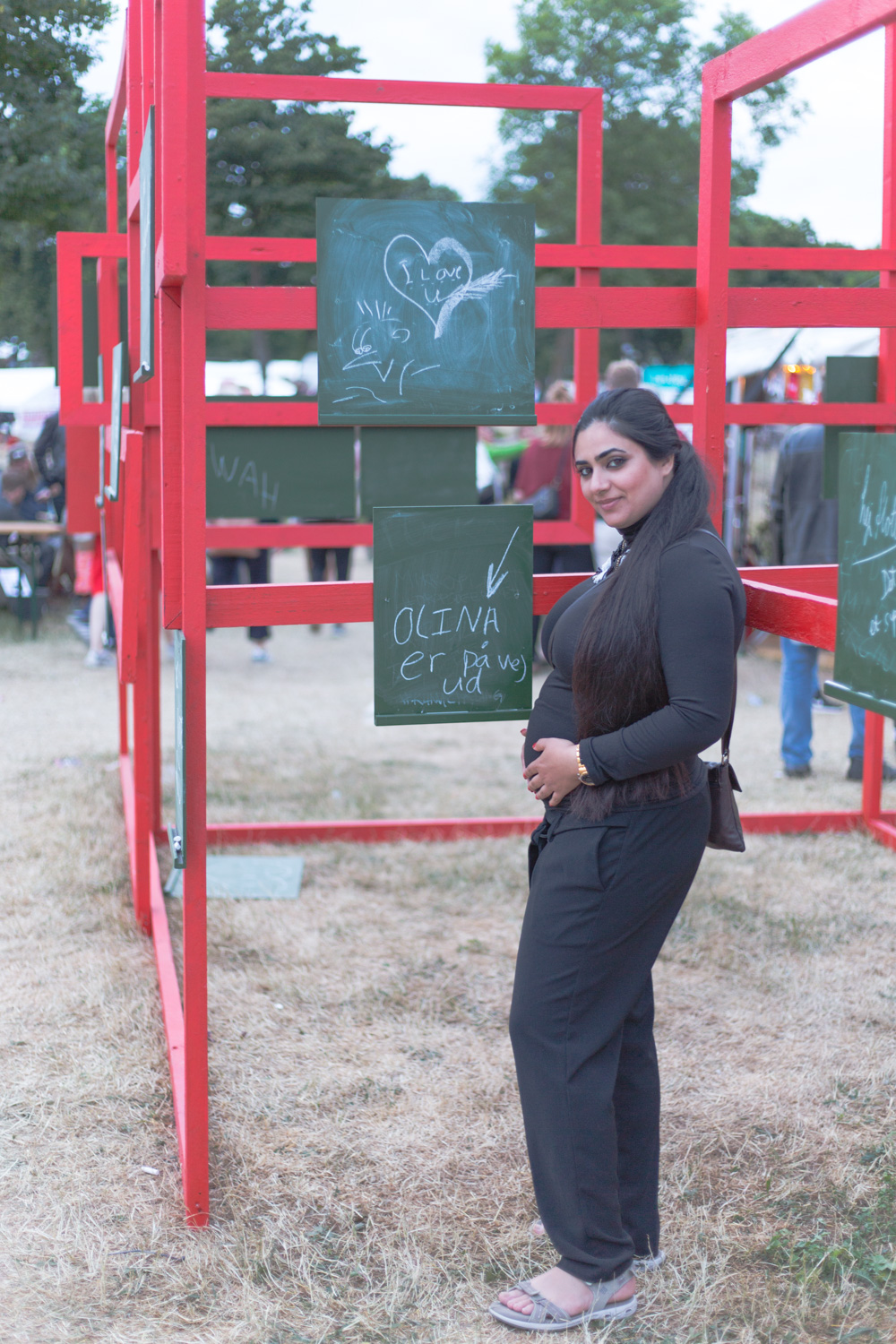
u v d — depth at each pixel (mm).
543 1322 2002
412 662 2314
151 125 2238
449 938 3754
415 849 4648
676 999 3293
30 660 8320
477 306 2340
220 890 4125
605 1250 2027
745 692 7961
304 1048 3018
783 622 2324
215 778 5637
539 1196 2033
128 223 3502
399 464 4672
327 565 9977
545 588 2396
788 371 6629
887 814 4844
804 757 5625
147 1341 1974
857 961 3547
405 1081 2863
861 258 4094
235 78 3828
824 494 4676
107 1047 2982
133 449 3059
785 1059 2955
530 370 2377
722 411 2564
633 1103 2133
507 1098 2783
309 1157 2537
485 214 2322
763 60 2246
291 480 4621
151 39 2914
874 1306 2070
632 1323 2031
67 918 3807
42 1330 1995
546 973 1963
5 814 4848
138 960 3506
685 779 1928
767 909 3953
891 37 4215
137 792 3725
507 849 4641
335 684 8133
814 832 4828
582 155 4133
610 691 1894
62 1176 2449
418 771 5883
